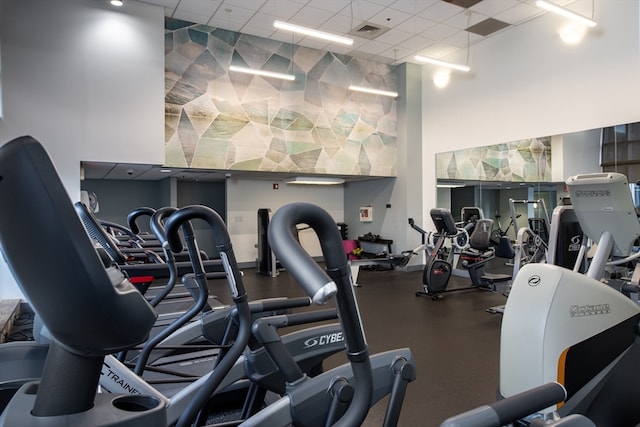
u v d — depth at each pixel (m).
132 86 6.20
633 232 2.15
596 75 6.13
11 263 0.53
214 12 6.74
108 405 0.67
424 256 9.37
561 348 1.60
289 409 1.15
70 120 5.79
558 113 6.64
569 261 2.37
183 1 6.35
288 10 6.68
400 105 9.38
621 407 1.77
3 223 0.52
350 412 0.66
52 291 0.54
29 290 0.54
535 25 6.97
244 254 9.91
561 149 6.55
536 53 6.96
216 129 7.31
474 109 8.11
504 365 1.73
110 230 5.23
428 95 9.23
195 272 1.53
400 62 9.24
